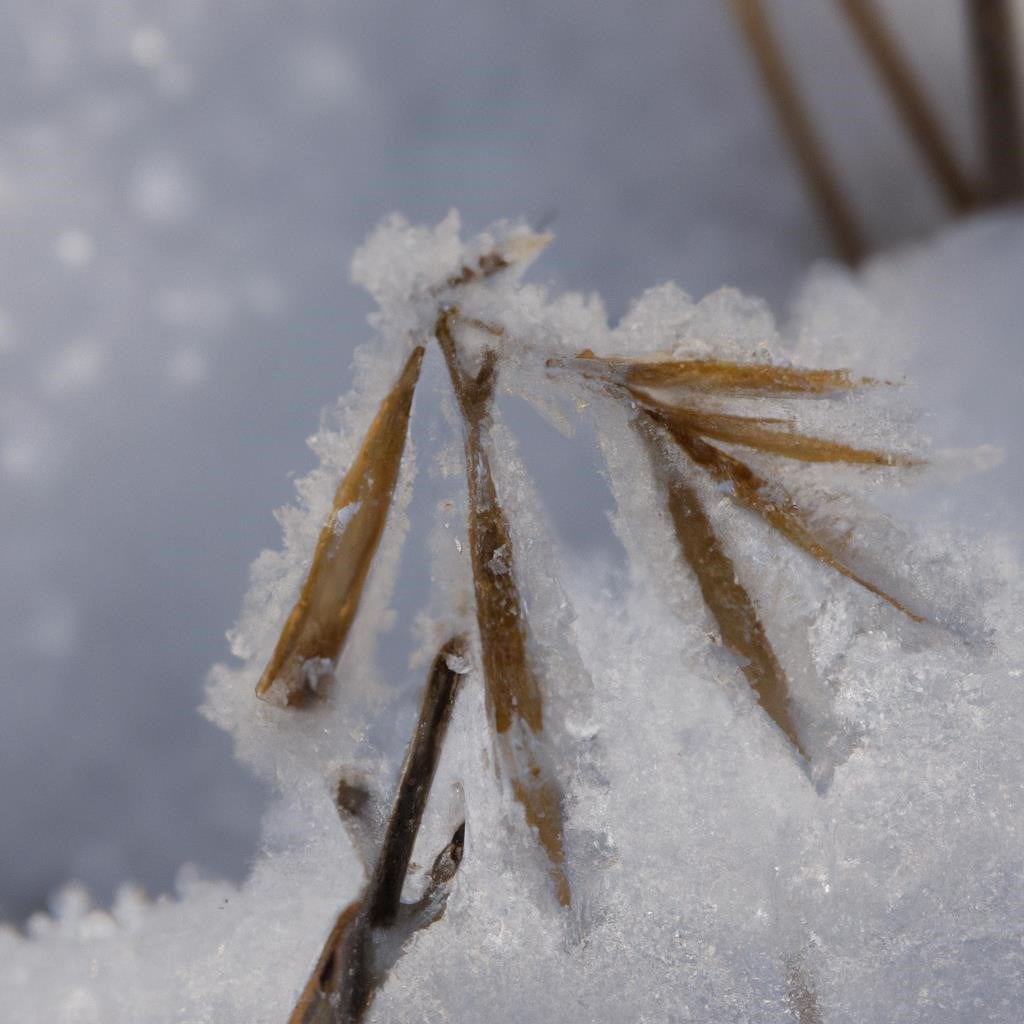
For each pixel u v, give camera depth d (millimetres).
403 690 166
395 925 161
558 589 162
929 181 446
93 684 442
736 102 504
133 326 460
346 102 491
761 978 163
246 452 459
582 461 372
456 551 162
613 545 334
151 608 447
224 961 168
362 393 163
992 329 285
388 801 163
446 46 501
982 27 386
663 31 508
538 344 162
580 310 165
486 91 505
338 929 162
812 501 164
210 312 464
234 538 453
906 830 164
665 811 164
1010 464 180
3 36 467
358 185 489
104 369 455
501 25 503
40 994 172
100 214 463
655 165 502
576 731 161
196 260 467
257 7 483
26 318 452
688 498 163
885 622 163
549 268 479
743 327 166
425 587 218
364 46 496
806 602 164
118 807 431
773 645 163
